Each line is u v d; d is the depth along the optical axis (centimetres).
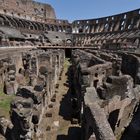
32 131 1166
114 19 10581
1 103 1836
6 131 1148
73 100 2023
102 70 1864
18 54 3456
